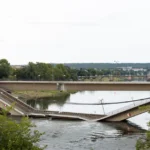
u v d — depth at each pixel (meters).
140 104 148.88
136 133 129.62
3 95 180.00
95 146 110.25
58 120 159.50
